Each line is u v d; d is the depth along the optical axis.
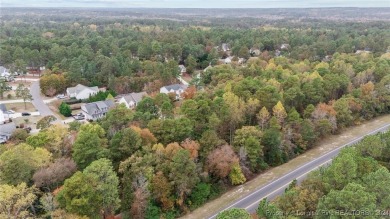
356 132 76.75
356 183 38.88
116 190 44.38
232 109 65.81
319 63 116.31
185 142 55.72
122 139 53.62
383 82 88.44
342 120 77.31
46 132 57.50
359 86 91.12
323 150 68.31
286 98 75.94
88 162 51.00
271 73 98.88
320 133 71.88
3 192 41.34
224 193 55.09
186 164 50.56
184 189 50.16
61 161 50.25
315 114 72.25
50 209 41.50
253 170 59.91
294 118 68.88
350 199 34.91
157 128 58.38
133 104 99.06
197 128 61.88
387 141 53.16
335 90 86.31
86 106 93.44
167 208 49.50
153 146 53.56
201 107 63.91
